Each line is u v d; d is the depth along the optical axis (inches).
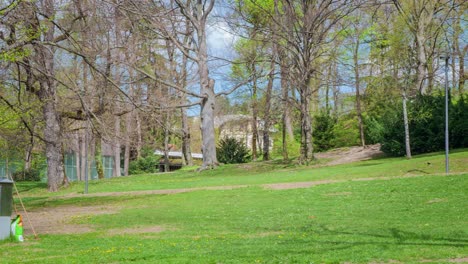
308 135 1713.8
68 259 434.6
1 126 1217.4
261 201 917.8
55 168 1525.6
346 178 1202.6
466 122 1553.9
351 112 2472.9
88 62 717.3
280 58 1764.3
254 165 1780.3
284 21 1654.8
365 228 585.6
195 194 1088.2
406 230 553.6
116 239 565.3
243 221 699.4
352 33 2010.3
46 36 928.3
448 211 689.6
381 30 2034.9
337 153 1911.9
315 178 1251.2
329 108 2341.3
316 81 2230.6
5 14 700.7
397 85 1723.7
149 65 1712.6
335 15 1717.5
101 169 2183.8
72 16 967.6
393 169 1241.4
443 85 2124.8
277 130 2704.2
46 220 807.1
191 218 754.8
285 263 388.8
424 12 1814.7
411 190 902.4
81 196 1240.2
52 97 1216.2
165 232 617.6
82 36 949.2
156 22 1437.0
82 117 1323.8
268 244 494.0
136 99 1123.3
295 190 1034.7
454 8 1877.5
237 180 1359.5
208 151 1817.2
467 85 2348.7
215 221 713.6
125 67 1239.5
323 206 814.5
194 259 415.8
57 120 1402.6
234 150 2288.4
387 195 877.2
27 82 1068.5
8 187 570.3
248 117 2524.6
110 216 821.2
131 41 1301.7
